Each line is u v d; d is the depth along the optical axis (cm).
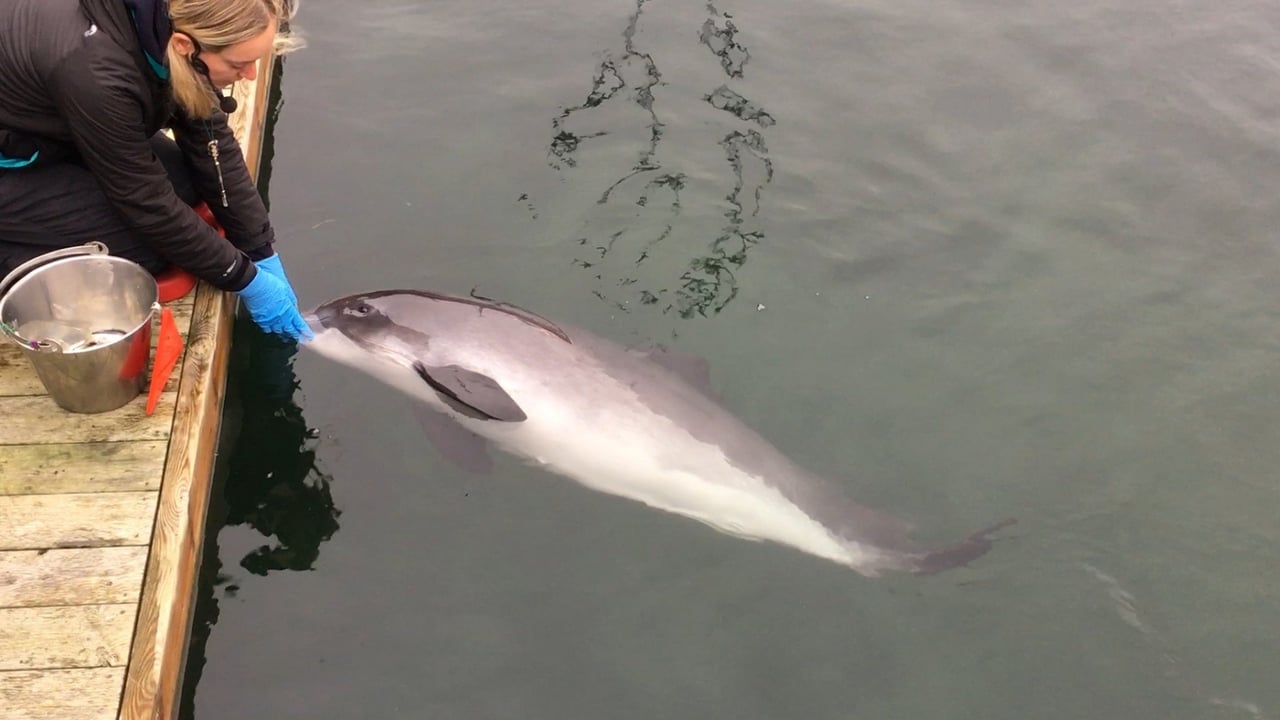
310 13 775
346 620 409
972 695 392
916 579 429
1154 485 466
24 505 374
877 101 699
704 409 463
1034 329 546
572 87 703
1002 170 648
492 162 643
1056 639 409
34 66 362
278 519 444
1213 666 399
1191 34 775
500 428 468
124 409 412
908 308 558
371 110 683
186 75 378
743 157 648
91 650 335
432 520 447
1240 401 505
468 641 405
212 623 404
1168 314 554
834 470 474
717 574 433
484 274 570
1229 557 437
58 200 409
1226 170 651
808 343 537
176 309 460
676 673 399
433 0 793
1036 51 752
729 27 764
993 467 476
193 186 463
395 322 489
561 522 450
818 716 388
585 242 589
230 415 485
